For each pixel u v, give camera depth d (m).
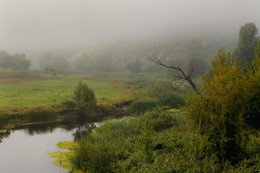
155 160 8.63
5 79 79.94
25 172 11.27
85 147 11.48
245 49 51.47
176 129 13.75
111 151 10.61
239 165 7.32
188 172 7.08
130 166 9.06
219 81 10.05
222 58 12.18
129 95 51.72
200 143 8.61
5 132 21.67
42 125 25.69
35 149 15.46
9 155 14.12
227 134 7.73
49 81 81.75
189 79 17.20
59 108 33.78
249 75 12.20
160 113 17.97
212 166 7.19
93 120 29.86
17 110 30.30
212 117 8.21
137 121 18.27
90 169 9.82
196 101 10.27
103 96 50.47
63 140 18.19
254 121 11.34
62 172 10.89
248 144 8.39
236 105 8.84
